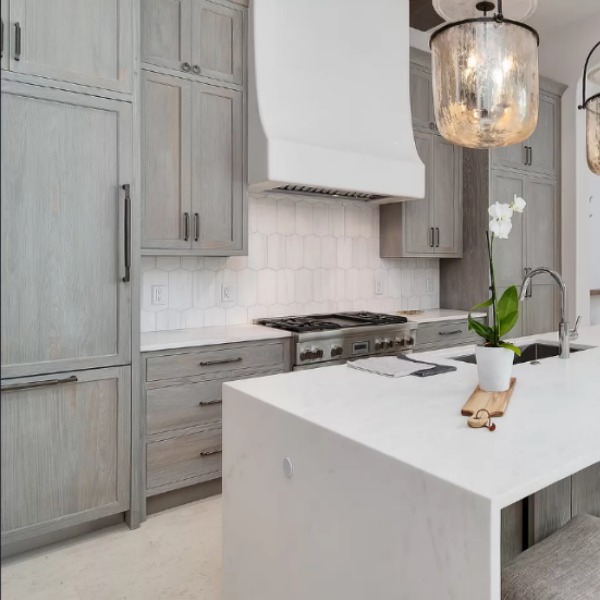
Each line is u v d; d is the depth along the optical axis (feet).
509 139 5.91
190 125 9.13
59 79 7.09
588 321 15.23
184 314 10.48
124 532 7.88
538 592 3.63
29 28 6.86
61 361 7.23
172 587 6.55
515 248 13.88
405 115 11.35
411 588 3.34
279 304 11.84
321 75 10.13
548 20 14.17
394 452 3.55
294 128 9.61
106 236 7.57
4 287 6.78
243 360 9.27
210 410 8.91
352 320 11.44
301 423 4.34
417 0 12.07
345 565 3.88
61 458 7.28
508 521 5.16
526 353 8.55
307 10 10.01
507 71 5.38
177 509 8.67
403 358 6.95
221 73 9.45
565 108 14.87
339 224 12.77
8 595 6.37
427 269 14.53
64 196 7.20
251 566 5.03
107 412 7.66
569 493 5.66
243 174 9.78
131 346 7.86
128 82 7.70
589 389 5.34
